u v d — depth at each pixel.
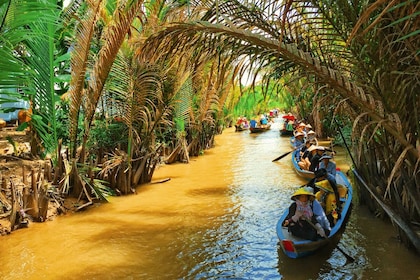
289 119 29.50
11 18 6.70
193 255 6.92
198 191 11.72
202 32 5.13
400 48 5.08
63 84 11.98
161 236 7.88
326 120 20.81
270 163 16.52
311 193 6.63
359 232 7.63
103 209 9.77
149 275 6.16
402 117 5.32
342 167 14.68
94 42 11.81
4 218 8.27
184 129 18.30
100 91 10.13
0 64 6.66
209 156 19.36
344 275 6.00
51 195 9.47
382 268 6.15
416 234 6.16
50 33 9.30
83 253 7.02
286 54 4.80
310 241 6.46
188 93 16.11
